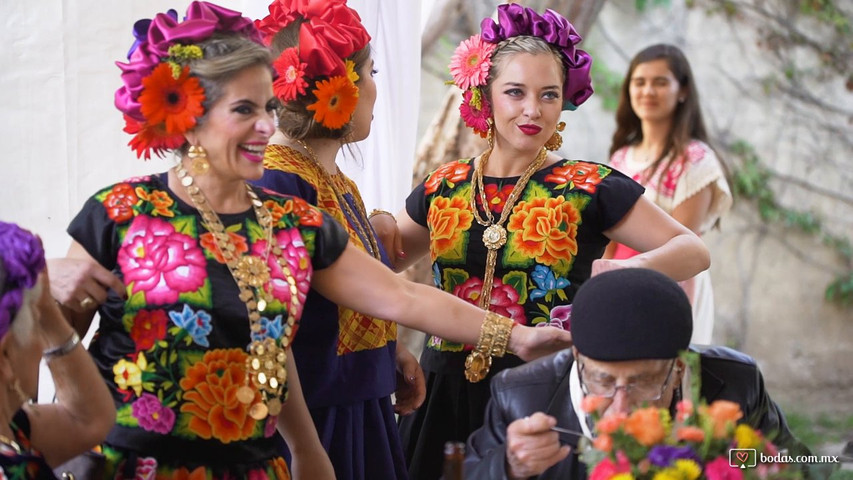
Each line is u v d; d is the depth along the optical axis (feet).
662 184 28.14
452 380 17.93
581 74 18.06
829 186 48.55
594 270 16.79
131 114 13.39
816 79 48.73
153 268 13.15
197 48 13.16
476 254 17.93
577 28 36.27
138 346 13.09
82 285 12.79
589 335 11.93
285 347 13.70
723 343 47.67
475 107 18.16
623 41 48.98
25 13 18.85
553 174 18.01
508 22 17.69
